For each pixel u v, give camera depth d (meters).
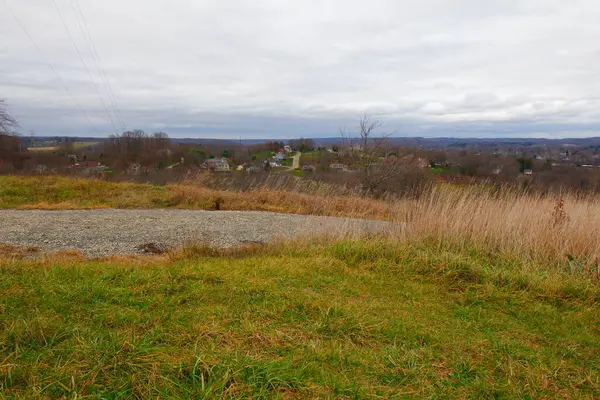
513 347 3.09
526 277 4.80
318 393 2.20
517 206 7.01
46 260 4.75
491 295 4.36
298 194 13.71
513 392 2.45
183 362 2.30
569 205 7.72
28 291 3.27
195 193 12.67
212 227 8.70
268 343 2.76
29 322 2.64
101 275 3.89
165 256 5.66
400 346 2.92
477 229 6.30
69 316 2.91
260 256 5.56
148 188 13.18
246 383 2.18
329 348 2.75
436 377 2.54
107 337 2.61
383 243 5.92
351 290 4.16
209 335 2.79
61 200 11.39
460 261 5.10
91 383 2.07
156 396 2.04
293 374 2.31
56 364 2.22
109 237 7.18
